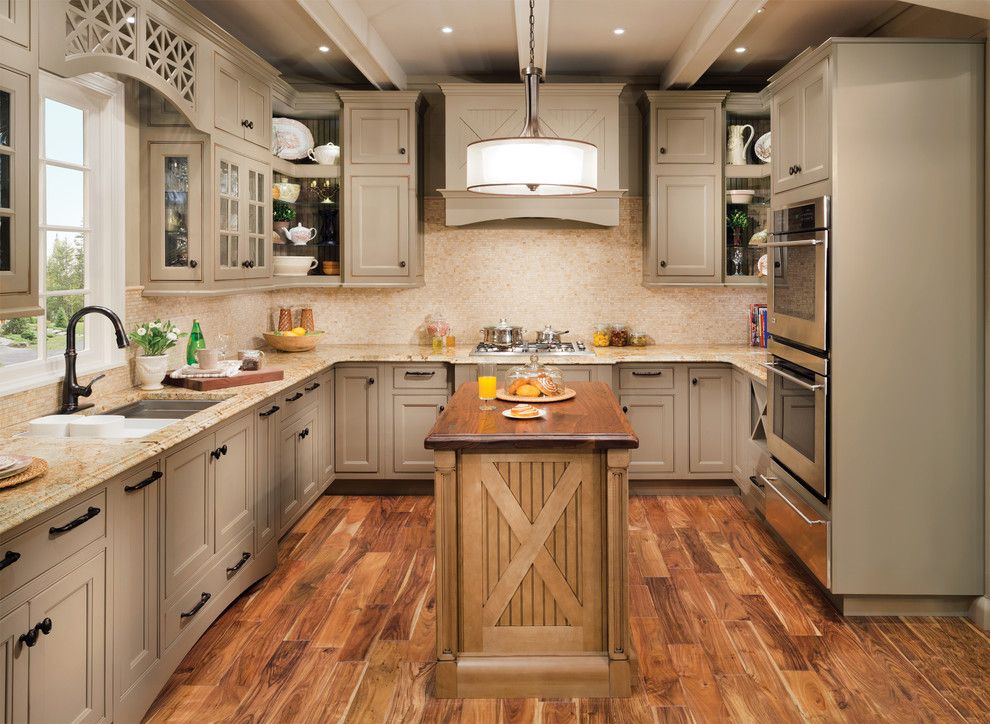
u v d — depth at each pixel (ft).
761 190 17.47
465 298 18.22
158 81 10.00
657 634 10.05
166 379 11.90
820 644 9.73
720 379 16.21
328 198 17.46
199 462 9.36
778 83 12.10
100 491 7.01
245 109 13.17
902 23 12.85
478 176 9.12
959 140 10.05
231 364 12.57
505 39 14.97
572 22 13.98
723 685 8.75
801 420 11.30
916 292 10.19
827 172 10.28
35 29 7.34
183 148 11.59
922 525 10.40
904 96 10.03
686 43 14.83
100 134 10.82
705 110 16.62
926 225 10.13
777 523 12.54
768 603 11.00
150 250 11.65
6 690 5.67
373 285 16.84
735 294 18.17
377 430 16.37
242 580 10.93
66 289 10.41
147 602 8.01
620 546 8.53
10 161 7.04
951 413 10.28
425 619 10.49
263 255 14.26
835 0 12.75
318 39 14.73
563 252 18.10
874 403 10.29
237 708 8.29
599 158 16.34
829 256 10.23
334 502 16.17
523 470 8.68
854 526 10.42
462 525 8.71
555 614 8.76
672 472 16.31
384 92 16.48
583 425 9.01
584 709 8.31
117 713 7.37
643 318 18.17
